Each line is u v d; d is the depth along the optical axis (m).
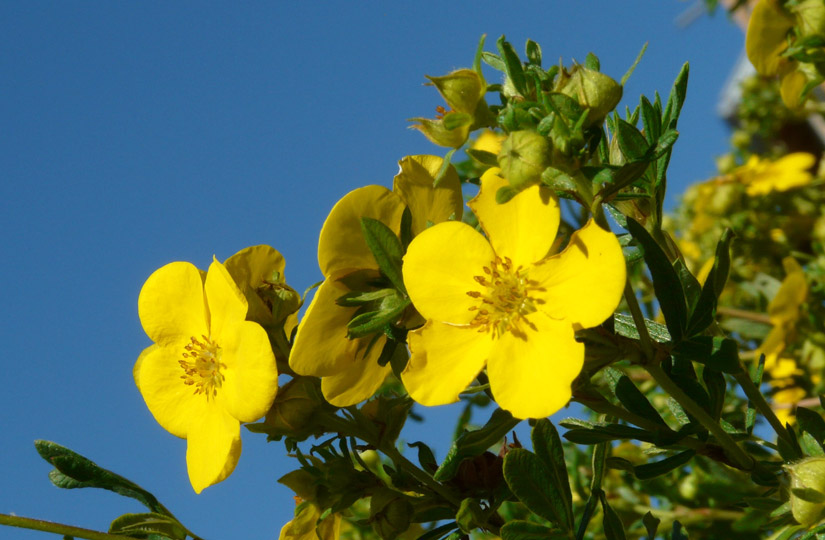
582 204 0.31
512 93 0.31
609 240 0.29
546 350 0.29
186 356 0.32
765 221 0.59
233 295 0.31
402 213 0.32
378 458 0.38
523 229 0.30
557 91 0.30
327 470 0.32
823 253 0.53
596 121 0.30
